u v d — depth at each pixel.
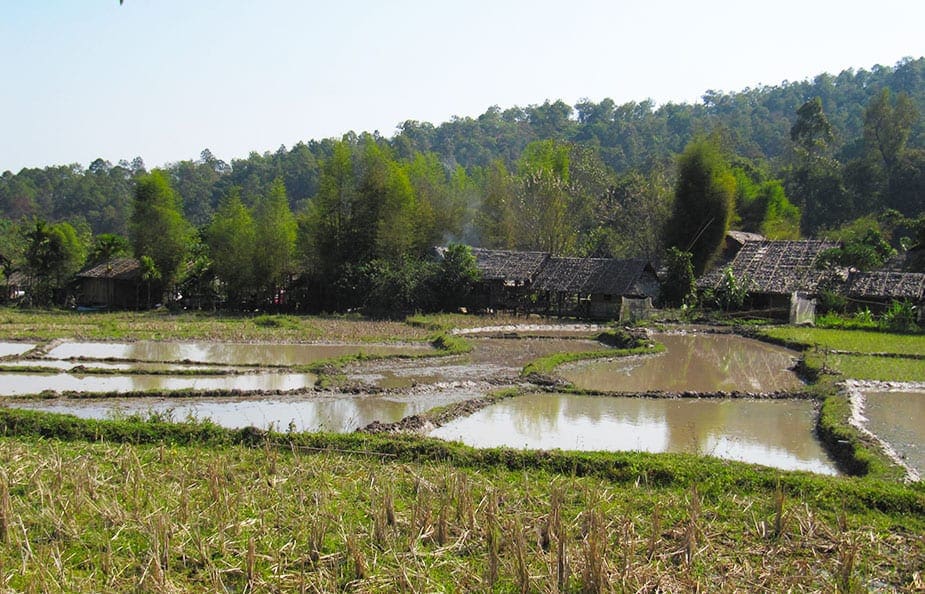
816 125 84.81
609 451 15.57
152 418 17.55
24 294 58.91
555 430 19.14
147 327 39.12
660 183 67.50
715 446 17.73
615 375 27.81
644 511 12.13
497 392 23.17
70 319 42.97
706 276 51.91
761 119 149.62
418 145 143.62
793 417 20.94
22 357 29.55
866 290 44.72
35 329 37.34
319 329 39.44
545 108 158.25
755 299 49.34
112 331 37.16
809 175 79.31
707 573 9.83
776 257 50.78
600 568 8.80
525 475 13.87
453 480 12.74
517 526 10.03
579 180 69.94
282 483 12.95
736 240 58.19
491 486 13.05
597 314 49.47
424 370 27.98
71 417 17.02
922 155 78.12
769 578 9.67
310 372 27.25
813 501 12.70
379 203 51.47
